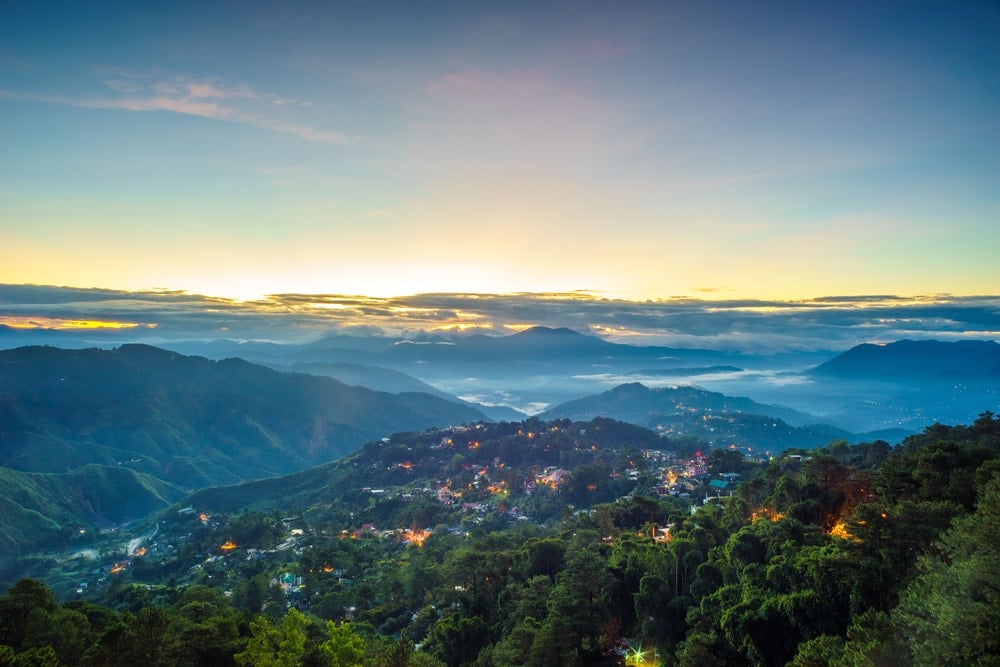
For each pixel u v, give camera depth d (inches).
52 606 2470.5
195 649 2161.7
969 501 2193.7
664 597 2682.1
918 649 1245.1
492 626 3125.0
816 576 2004.2
